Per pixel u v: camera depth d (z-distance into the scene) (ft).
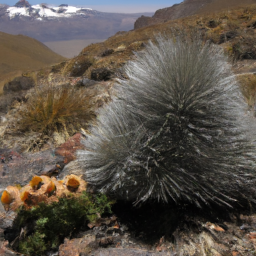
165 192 3.37
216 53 3.74
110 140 3.58
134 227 3.31
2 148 4.94
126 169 3.33
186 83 3.33
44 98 6.02
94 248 2.98
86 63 11.94
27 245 3.05
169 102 3.40
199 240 3.01
